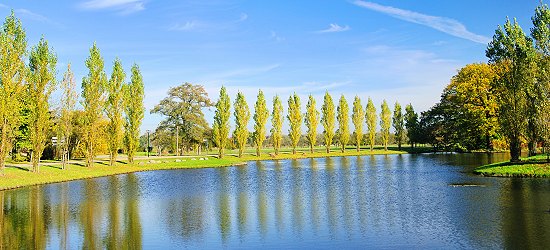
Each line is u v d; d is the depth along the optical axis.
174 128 92.31
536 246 16.23
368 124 107.94
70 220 23.86
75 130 64.44
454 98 81.19
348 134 103.62
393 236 18.81
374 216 23.34
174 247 18.09
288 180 44.62
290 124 98.75
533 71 42.72
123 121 61.50
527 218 21.06
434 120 98.00
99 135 66.62
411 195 30.81
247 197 32.16
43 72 45.75
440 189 33.19
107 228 21.78
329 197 31.08
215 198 31.98
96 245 18.48
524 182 34.66
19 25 40.94
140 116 64.75
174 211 26.50
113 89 60.03
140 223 22.94
